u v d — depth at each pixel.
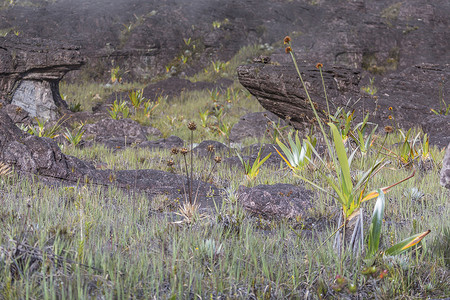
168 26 35.66
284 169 8.33
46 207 3.99
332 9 39.25
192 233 3.54
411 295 2.71
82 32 34.12
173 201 5.57
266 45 36.03
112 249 3.13
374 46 34.47
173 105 23.89
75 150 11.06
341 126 9.02
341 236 3.37
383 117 13.90
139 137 14.98
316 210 5.27
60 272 2.59
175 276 2.54
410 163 7.78
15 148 6.21
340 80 13.85
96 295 2.38
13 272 2.57
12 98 18.19
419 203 5.57
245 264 2.98
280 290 2.64
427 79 20.86
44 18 34.41
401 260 2.97
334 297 2.70
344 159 2.96
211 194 6.46
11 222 3.32
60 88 27.41
